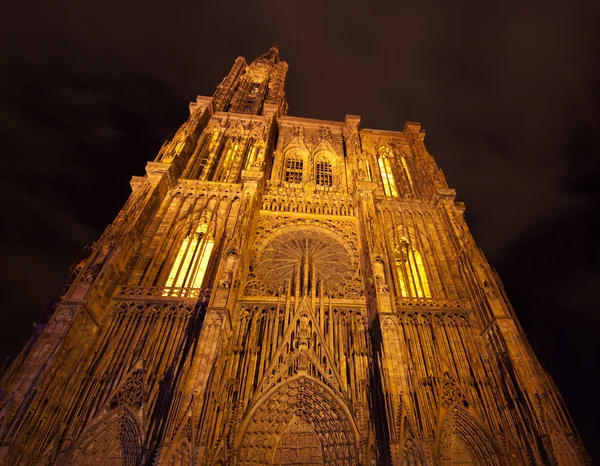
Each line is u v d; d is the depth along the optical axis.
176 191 43.22
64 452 23.69
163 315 30.84
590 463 24.30
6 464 20.88
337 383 28.39
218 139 53.66
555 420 25.34
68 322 26.69
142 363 27.73
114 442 25.12
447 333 32.78
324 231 41.97
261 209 43.47
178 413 22.75
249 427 26.34
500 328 30.59
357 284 36.62
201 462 21.23
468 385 29.72
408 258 40.56
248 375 28.50
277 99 74.56
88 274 30.28
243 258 35.22
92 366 27.69
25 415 22.44
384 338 28.36
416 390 25.39
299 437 27.44
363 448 25.14
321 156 55.47
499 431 27.09
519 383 27.50
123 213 37.16
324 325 32.09
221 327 27.11
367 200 42.12
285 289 35.66
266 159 50.78
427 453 22.52
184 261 36.94
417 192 50.44
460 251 38.66
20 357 25.61
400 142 60.41
